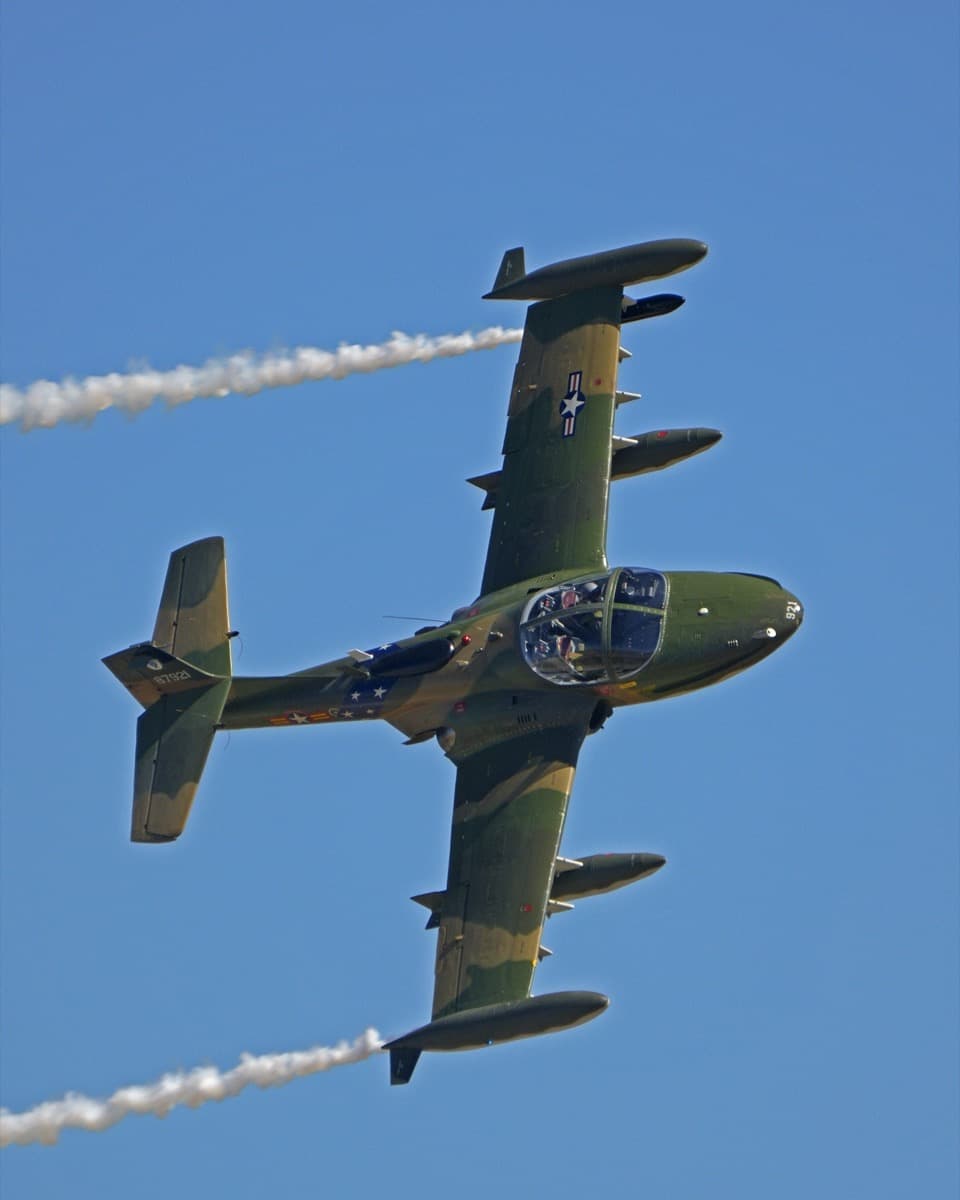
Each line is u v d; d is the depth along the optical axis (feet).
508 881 526.16
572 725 543.39
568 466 573.33
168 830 558.15
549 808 532.73
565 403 583.99
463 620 558.97
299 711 567.18
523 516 570.87
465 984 515.50
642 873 531.91
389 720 563.07
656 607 536.83
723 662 531.91
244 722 571.69
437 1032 506.07
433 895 533.96
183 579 579.89
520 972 512.22
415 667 554.87
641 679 536.42
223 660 572.10
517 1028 499.51
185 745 564.30
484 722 549.95
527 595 554.46
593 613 537.65
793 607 534.37
